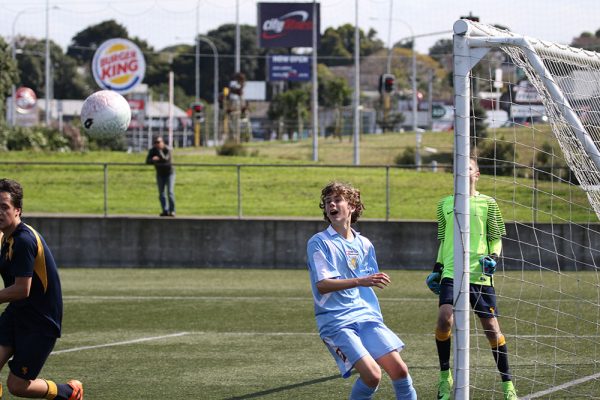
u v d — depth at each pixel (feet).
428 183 335.88
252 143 623.77
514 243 225.76
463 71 75.46
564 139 79.71
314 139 477.36
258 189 333.62
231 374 103.35
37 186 337.52
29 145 456.04
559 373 102.53
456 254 74.95
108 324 140.77
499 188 284.00
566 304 164.25
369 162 497.46
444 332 87.92
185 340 126.21
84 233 234.79
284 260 232.53
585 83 83.51
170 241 234.38
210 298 172.55
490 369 105.19
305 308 158.61
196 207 303.89
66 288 189.06
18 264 70.64
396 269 229.25
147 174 358.43
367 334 71.15
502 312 152.66
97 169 367.25
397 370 69.92
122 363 109.81
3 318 73.77
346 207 72.43
